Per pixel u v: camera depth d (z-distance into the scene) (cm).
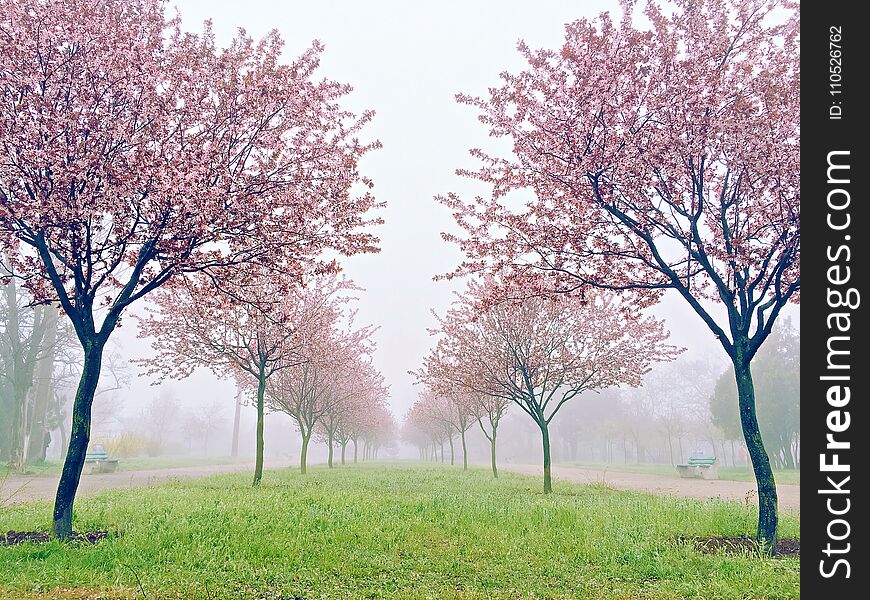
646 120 947
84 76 859
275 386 2714
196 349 1967
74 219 800
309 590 621
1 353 3441
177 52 990
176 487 1703
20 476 2656
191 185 813
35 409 3522
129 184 820
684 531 966
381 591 627
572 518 1021
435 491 1563
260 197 944
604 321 1898
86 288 902
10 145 781
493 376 1975
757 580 650
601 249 1041
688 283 1108
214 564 694
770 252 936
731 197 1019
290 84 962
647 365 1905
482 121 1094
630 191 975
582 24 944
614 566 734
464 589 647
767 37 970
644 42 945
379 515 1027
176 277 1131
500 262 1138
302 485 1784
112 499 1274
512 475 2858
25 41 799
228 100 973
